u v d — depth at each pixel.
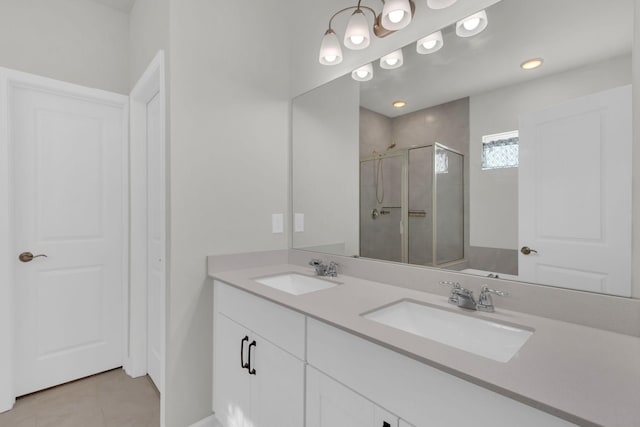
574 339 0.86
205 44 1.71
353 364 0.94
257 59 1.94
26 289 1.95
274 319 1.26
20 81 1.89
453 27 1.32
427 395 0.77
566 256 1.04
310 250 1.96
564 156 1.05
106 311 2.27
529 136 1.12
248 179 1.89
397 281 1.48
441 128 1.37
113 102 2.25
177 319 1.60
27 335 1.96
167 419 1.59
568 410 0.54
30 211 1.97
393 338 0.84
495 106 1.21
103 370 2.26
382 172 1.59
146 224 2.29
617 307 0.92
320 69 1.90
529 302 1.08
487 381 0.64
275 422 1.26
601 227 0.97
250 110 1.90
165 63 1.62
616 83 0.95
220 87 1.76
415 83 1.45
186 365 1.63
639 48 0.91
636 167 0.91
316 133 1.93
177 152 1.60
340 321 0.97
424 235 1.42
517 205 1.15
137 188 2.26
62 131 2.09
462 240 1.29
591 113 0.99
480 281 1.21
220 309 1.65
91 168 2.20
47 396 1.95
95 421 1.72
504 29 1.18
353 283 1.53
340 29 1.77
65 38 2.07
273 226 2.02
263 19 1.97
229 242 1.81
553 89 1.07
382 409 0.86
